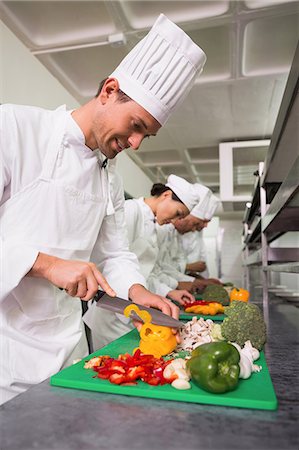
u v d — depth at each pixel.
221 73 2.38
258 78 2.41
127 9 1.81
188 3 1.77
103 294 1.00
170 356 0.83
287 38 2.04
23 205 0.89
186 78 0.94
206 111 2.92
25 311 0.88
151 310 0.96
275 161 1.62
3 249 0.81
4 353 0.85
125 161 3.59
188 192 1.80
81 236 0.98
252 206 2.82
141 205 1.88
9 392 0.84
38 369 0.87
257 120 3.09
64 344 0.93
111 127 0.89
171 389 0.60
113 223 1.23
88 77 2.47
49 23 1.92
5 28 1.70
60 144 0.93
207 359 0.58
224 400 0.56
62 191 0.92
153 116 0.90
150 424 0.49
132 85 0.88
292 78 0.93
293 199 1.15
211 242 6.64
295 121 1.16
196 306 1.51
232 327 0.88
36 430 0.47
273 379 0.71
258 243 3.49
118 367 0.66
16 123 0.88
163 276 2.25
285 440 0.45
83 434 0.46
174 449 0.43
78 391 0.62
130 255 1.26
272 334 1.20
